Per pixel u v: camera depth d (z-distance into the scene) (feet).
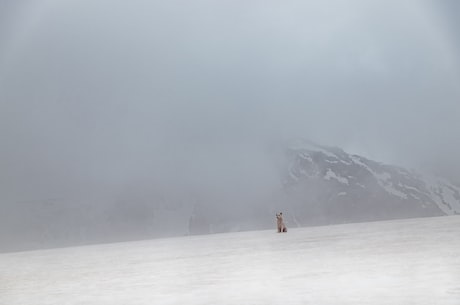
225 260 88.33
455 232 121.70
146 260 109.50
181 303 41.37
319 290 43.11
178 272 71.82
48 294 55.98
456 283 41.47
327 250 92.27
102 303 44.80
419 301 34.35
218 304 39.29
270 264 72.69
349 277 50.37
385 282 44.83
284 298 40.11
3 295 57.62
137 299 45.96
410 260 61.77
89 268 96.78
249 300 40.32
